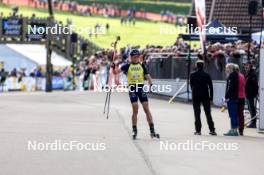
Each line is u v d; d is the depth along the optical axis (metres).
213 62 49.91
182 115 41.94
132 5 191.12
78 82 86.62
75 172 20.62
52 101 52.94
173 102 53.38
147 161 23.05
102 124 35.12
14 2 169.25
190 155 24.72
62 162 22.47
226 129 34.69
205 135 31.42
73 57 90.69
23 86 83.88
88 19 166.25
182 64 53.47
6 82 82.12
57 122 35.81
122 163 22.50
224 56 49.12
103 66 70.44
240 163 23.09
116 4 188.62
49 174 20.23
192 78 31.66
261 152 25.86
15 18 86.38
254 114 35.78
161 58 56.47
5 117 38.34
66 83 86.81
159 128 33.97
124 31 153.62
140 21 184.12
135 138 28.95
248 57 40.25
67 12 173.62
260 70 33.38
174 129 33.66
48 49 75.44
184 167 22.02
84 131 31.69
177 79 54.56
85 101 53.38
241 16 77.00
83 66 83.94
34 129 32.16
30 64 85.50
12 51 85.88
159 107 48.44
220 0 79.12
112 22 168.38
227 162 23.25
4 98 56.22
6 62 85.56
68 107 46.78
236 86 31.83
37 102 51.53
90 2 183.62
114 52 33.88
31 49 88.50
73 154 24.30
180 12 191.25
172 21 182.50
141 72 29.06
